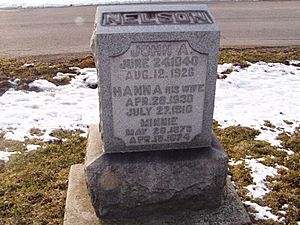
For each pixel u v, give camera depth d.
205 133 1.54
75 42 3.79
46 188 1.76
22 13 4.94
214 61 1.43
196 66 1.43
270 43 3.79
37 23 4.48
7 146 2.06
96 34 1.33
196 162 1.50
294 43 3.79
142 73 1.41
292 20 4.64
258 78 2.91
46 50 3.56
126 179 1.48
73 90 2.71
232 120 2.33
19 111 2.39
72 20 4.58
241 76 2.93
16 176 1.83
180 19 1.41
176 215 1.55
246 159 1.96
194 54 1.41
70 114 2.38
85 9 5.06
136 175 1.48
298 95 2.65
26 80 2.82
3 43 3.77
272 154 2.01
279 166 1.91
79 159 1.97
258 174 1.84
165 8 1.46
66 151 2.04
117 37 1.34
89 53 3.46
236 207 1.58
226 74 2.97
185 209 1.57
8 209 1.63
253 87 2.77
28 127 2.23
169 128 1.51
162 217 1.54
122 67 1.39
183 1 5.30
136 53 1.38
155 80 1.43
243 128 2.24
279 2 5.59
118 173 1.47
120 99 1.44
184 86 1.46
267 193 1.72
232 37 3.97
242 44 3.74
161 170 1.49
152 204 1.53
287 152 2.03
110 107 1.45
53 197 1.70
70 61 3.24
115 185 1.48
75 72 3.00
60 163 1.94
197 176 1.51
